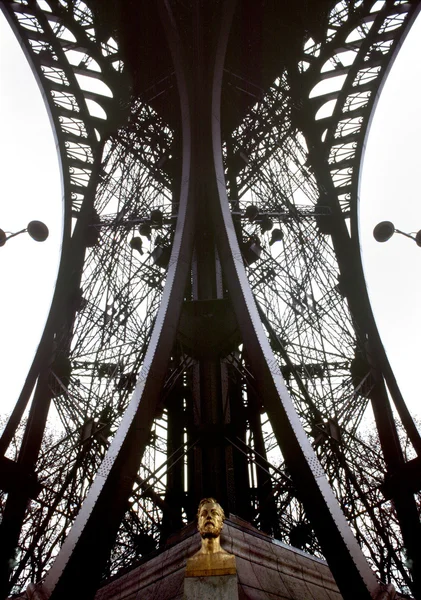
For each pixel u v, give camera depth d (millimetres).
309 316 30766
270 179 35062
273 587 16516
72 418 26469
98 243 33375
